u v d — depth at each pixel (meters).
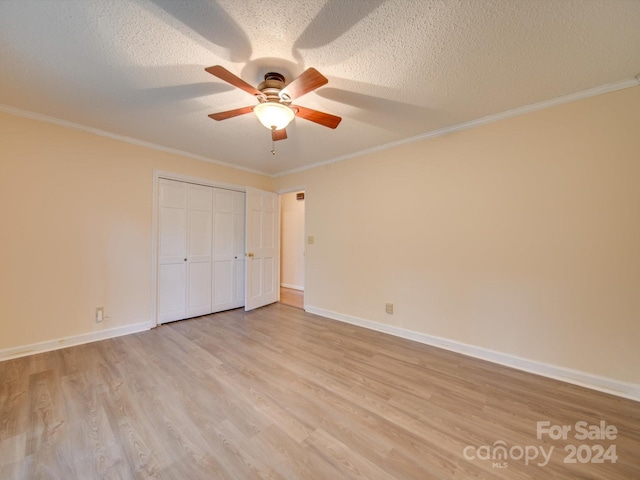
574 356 2.13
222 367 2.32
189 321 3.59
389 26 1.47
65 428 1.55
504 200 2.45
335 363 2.43
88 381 2.05
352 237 3.59
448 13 1.38
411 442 1.49
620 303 1.97
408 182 3.06
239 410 1.74
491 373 2.27
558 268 2.20
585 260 2.09
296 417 1.69
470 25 1.46
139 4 1.33
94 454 1.37
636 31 1.48
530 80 1.94
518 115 2.37
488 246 2.53
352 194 3.60
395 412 1.75
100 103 2.29
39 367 2.26
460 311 2.69
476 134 2.60
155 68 1.83
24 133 2.48
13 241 2.44
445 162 2.79
